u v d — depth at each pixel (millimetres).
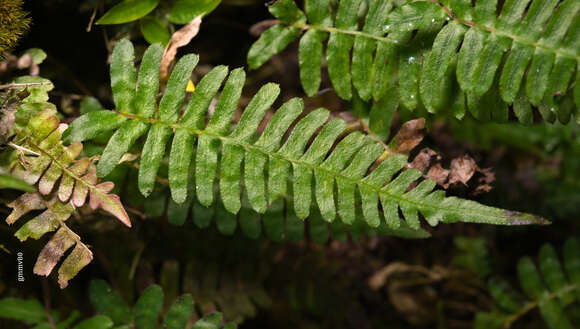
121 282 514
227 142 440
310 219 494
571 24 444
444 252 644
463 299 657
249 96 580
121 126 434
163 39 474
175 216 486
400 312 649
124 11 464
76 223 470
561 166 654
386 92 471
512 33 445
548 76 449
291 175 483
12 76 448
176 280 526
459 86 460
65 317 506
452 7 444
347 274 605
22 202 430
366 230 489
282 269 575
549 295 587
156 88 436
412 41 454
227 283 545
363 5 479
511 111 476
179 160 437
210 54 569
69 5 488
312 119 443
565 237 651
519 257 667
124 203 482
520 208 629
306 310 594
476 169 466
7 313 455
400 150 469
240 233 540
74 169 429
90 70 516
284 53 596
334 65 462
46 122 429
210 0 472
